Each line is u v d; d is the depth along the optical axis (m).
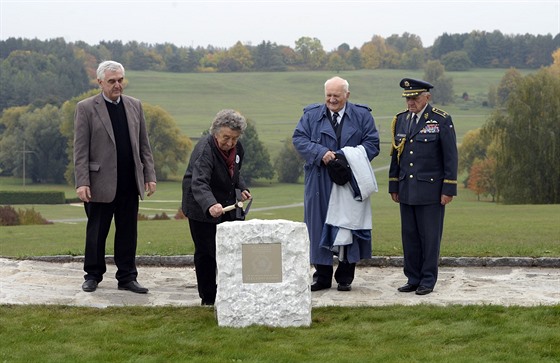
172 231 19.67
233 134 8.36
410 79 9.62
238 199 8.52
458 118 158.50
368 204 9.71
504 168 58.06
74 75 165.50
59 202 86.88
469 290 9.73
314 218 9.77
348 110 9.93
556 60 137.00
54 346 7.14
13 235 19.30
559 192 57.03
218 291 7.82
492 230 17.09
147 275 10.88
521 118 57.16
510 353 6.83
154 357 6.82
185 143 107.31
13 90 150.75
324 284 9.91
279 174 104.94
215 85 199.88
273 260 7.78
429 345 7.13
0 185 106.12
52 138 108.62
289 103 185.50
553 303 8.77
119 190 9.73
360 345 7.18
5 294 9.39
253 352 6.94
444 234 15.77
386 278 10.60
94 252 9.73
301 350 7.00
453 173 9.59
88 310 8.49
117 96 9.63
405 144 9.77
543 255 11.53
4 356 6.83
